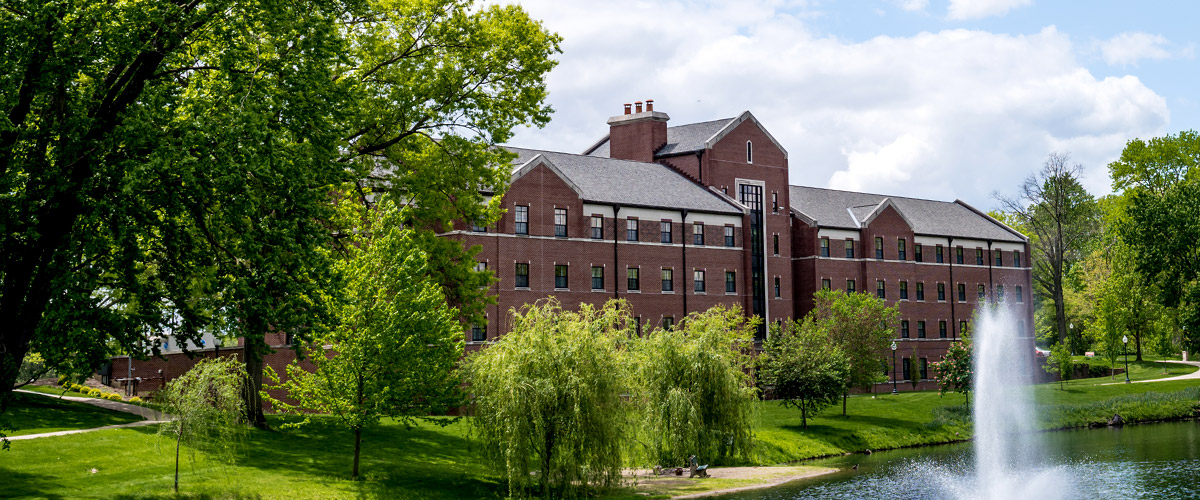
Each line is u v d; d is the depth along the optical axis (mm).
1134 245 87250
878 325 75875
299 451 42188
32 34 25938
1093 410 76312
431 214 47156
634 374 46844
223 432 34562
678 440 48156
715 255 82438
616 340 43594
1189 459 52688
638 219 77562
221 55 29859
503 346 39719
